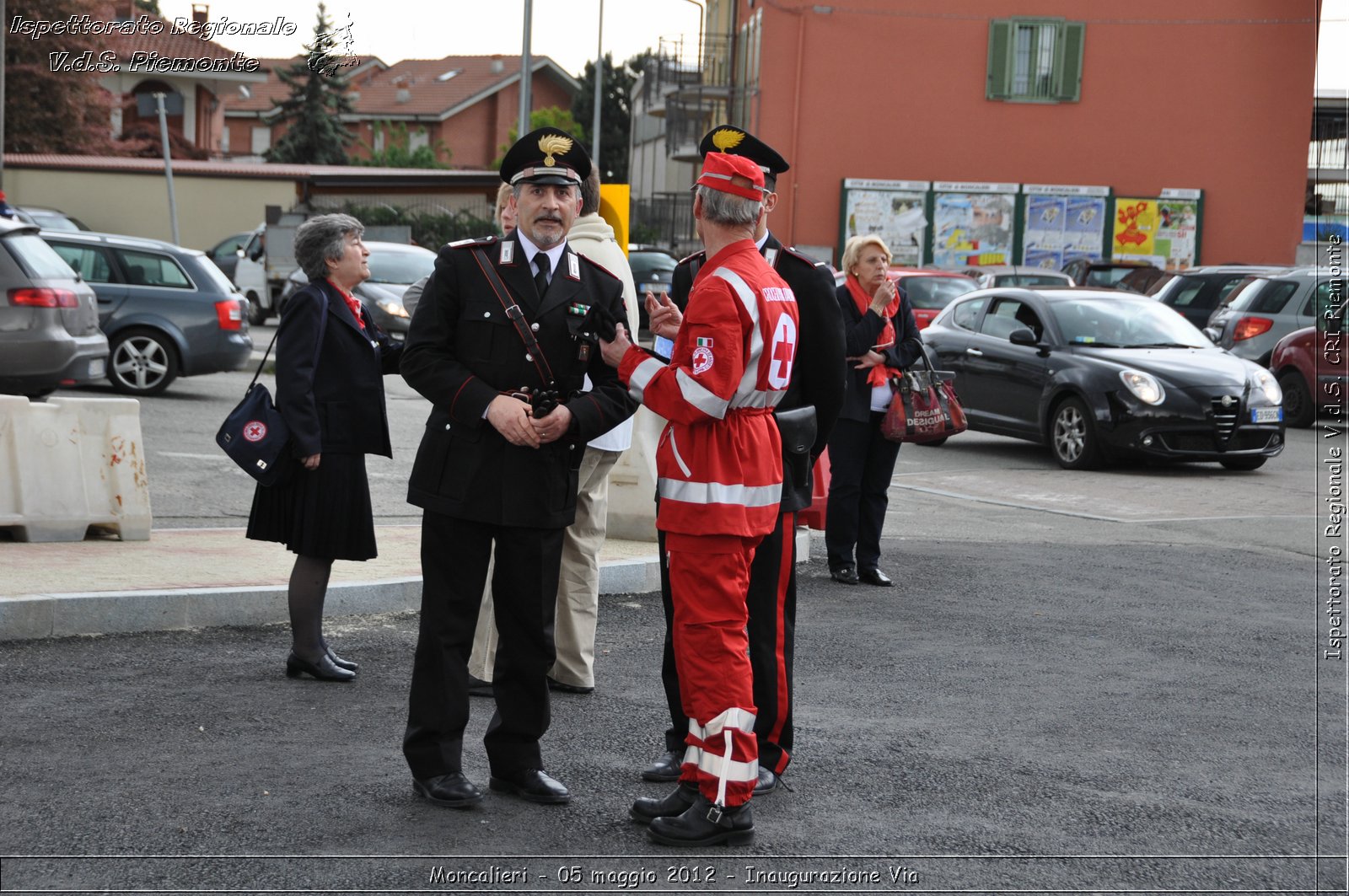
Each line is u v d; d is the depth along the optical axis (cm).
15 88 4053
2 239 1252
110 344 1580
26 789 451
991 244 3534
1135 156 3534
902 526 1073
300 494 581
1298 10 3472
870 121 3500
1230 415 1366
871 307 803
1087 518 1133
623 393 459
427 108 7094
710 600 432
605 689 604
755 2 3691
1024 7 3478
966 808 464
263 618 678
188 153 5034
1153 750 532
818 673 634
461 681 455
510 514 445
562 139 458
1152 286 2498
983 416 1544
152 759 485
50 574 692
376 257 2056
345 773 479
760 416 442
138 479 810
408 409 1681
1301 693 619
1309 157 3503
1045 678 635
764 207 498
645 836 434
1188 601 815
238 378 1878
